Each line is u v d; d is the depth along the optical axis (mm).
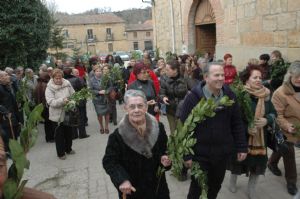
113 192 5391
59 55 28094
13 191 1614
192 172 3189
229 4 12219
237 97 4211
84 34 71438
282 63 8203
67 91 7152
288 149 4734
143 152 2975
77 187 5703
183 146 2770
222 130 3633
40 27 17578
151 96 6465
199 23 16109
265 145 4488
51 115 6996
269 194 4891
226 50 12641
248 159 4441
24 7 16500
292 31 8969
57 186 5809
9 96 7363
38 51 18000
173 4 18375
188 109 3682
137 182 3025
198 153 3635
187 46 16922
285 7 9172
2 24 16219
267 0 9938
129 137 2957
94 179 5988
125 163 3000
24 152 1741
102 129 9281
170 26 19062
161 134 3094
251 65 4457
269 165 5516
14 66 16953
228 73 7410
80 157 7281
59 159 7227
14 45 16797
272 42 9859
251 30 10914
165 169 2996
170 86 6387
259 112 4312
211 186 3842
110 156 2990
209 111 2844
